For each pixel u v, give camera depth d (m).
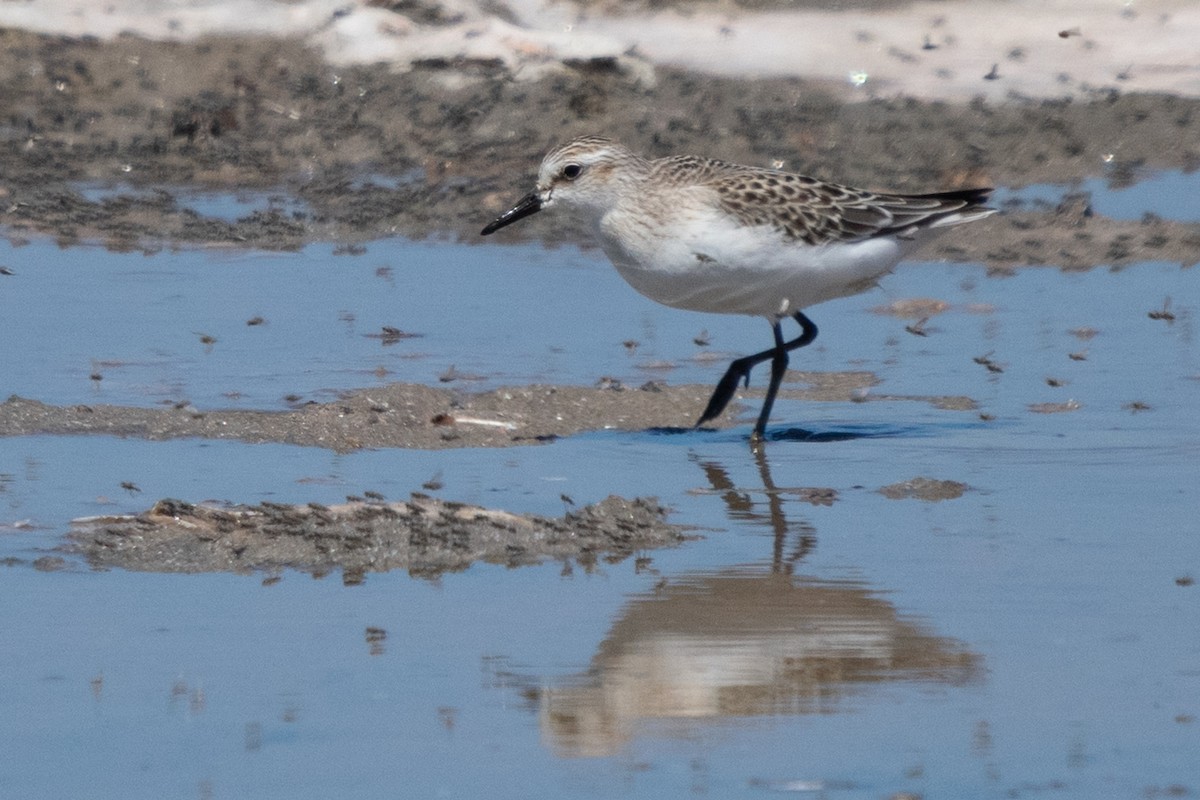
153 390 13.09
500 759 6.72
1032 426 12.45
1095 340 14.81
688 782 6.52
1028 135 22.98
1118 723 7.03
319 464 11.32
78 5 26.19
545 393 13.17
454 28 24.98
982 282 16.95
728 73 25.34
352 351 14.37
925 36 27.03
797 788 6.45
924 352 14.62
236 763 6.67
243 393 13.07
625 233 12.73
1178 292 16.34
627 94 24.16
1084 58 26.34
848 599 8.64
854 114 23.75
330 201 20.00
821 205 12.58
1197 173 21.69
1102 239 18.31
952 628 8.20
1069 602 8.55
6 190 20.09
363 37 24.98
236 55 25.11
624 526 9.85
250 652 7.88
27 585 8.82
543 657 7.83
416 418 12.49
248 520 9.72
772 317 12.86
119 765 6.65
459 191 20.22
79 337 14.59
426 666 7.71
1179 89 24.94
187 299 16.02
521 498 10.60
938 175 21.33
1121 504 10.41
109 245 18.02
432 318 15.53
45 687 7.43
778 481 11.12
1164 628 8.14
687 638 8.08
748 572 9.12
